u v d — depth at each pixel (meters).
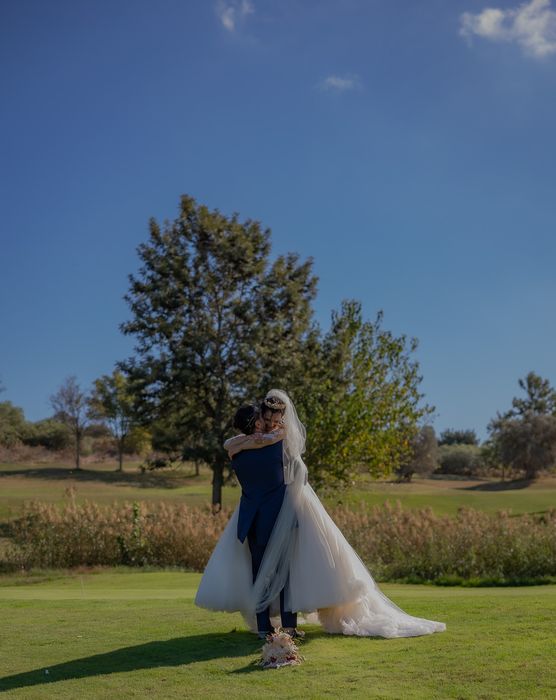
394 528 16.06
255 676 4.29
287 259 33.59
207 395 30.70
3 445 68.88
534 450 59.56
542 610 6.06
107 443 73.44
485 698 3.63
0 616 6.64
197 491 43.25
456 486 53.41
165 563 17.52
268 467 5.43
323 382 30.56
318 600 5.27
